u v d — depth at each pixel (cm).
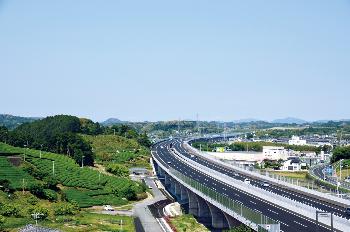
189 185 17075
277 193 15938
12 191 17712
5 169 19838
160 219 17312
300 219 11112
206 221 16850
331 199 14112
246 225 10588
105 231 14575
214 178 19412
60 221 15550
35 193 17950
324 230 9900
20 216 15512
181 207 19650
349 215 11869
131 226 15700
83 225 15238
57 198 18400
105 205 19138
